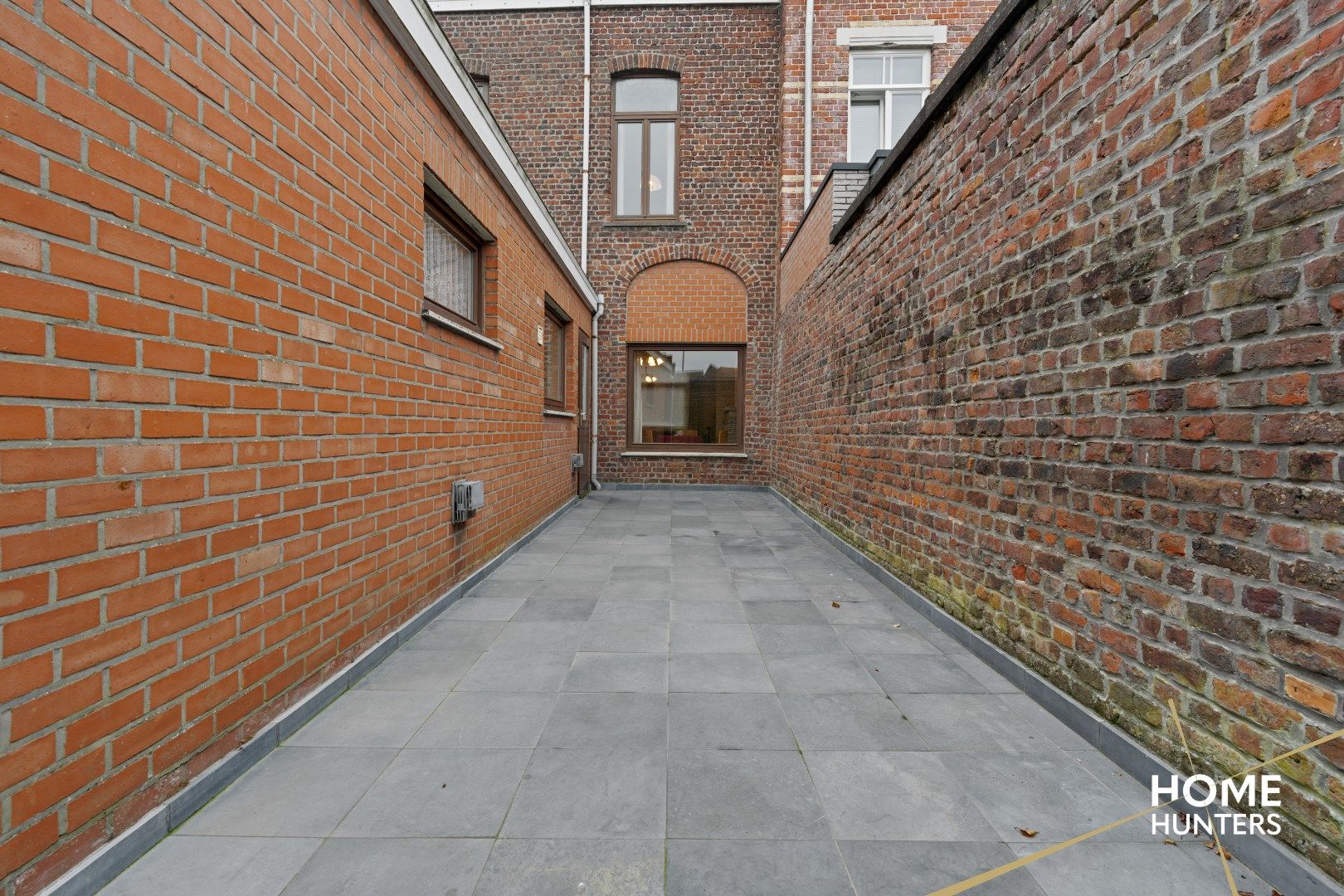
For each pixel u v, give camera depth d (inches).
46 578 46.9
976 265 110.6
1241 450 57.9
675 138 365.4
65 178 47.9
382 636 103.3
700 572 163.8
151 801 56.7
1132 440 72.1
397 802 63.2
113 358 52.2
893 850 56.6
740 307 363.3
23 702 45.3
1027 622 93.1
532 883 52.1
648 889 51.5
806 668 99.4
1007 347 99.9
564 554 185.3
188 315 60.4
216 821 59.9
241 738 68.9
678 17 357.1
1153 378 68.8
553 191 362.0
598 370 364.5
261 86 71.1
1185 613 64.1
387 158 102.7
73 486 49.0
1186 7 64.6
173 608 59.2
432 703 86.0
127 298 53.6
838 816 61.6
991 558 103.7
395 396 107.0
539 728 79.0
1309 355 51.2
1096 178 78.9
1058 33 87.3
